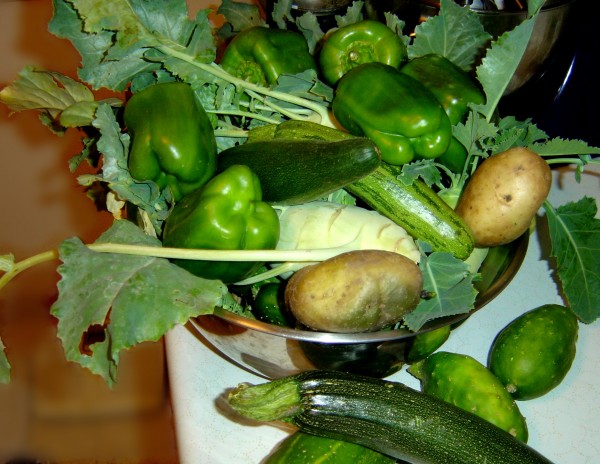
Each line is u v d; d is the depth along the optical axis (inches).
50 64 39.5
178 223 19.8
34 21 37.9
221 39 27.3
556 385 21.6
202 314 18.5
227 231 19.2
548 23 26.2
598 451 21.1
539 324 21.5
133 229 19.9
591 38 32.1
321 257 19.4
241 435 21.5
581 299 22.8
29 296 45.8
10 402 41.3
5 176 42.8
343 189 22.2
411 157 21.6
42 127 41.3
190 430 21.6
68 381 42.1
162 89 20.7
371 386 18.7
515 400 22.0
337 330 18.4
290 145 20.4
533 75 28.7
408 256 20.1
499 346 21.7
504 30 26.0
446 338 21.0
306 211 21.0
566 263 22.9
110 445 39.2
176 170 20.2
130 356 41.3
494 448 18.3
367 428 18.3
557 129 33.6
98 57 21.9
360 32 23.7
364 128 21.5
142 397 41.3
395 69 22.1
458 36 24.1
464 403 20.2
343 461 18.6
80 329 18.0
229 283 20.5
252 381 22.9
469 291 19.2
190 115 20.4
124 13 20.8
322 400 18.2
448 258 20.0
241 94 23.6
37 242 45.9
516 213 20.4
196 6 37.9
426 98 21.1
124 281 18.6
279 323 20.8
